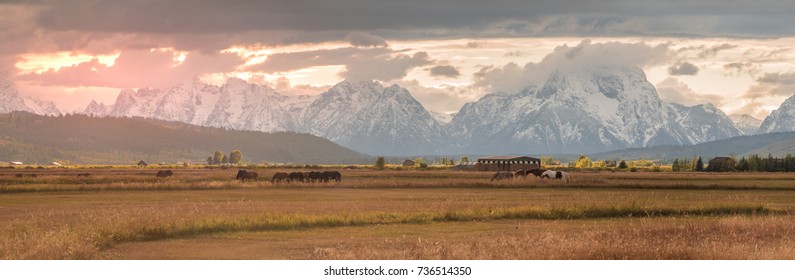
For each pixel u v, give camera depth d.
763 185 149.25
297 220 71.19
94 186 134.12
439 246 54.06
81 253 52.97
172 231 63.97
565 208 82.06
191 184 142.25
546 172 166.00
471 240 60.16
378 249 55.47
